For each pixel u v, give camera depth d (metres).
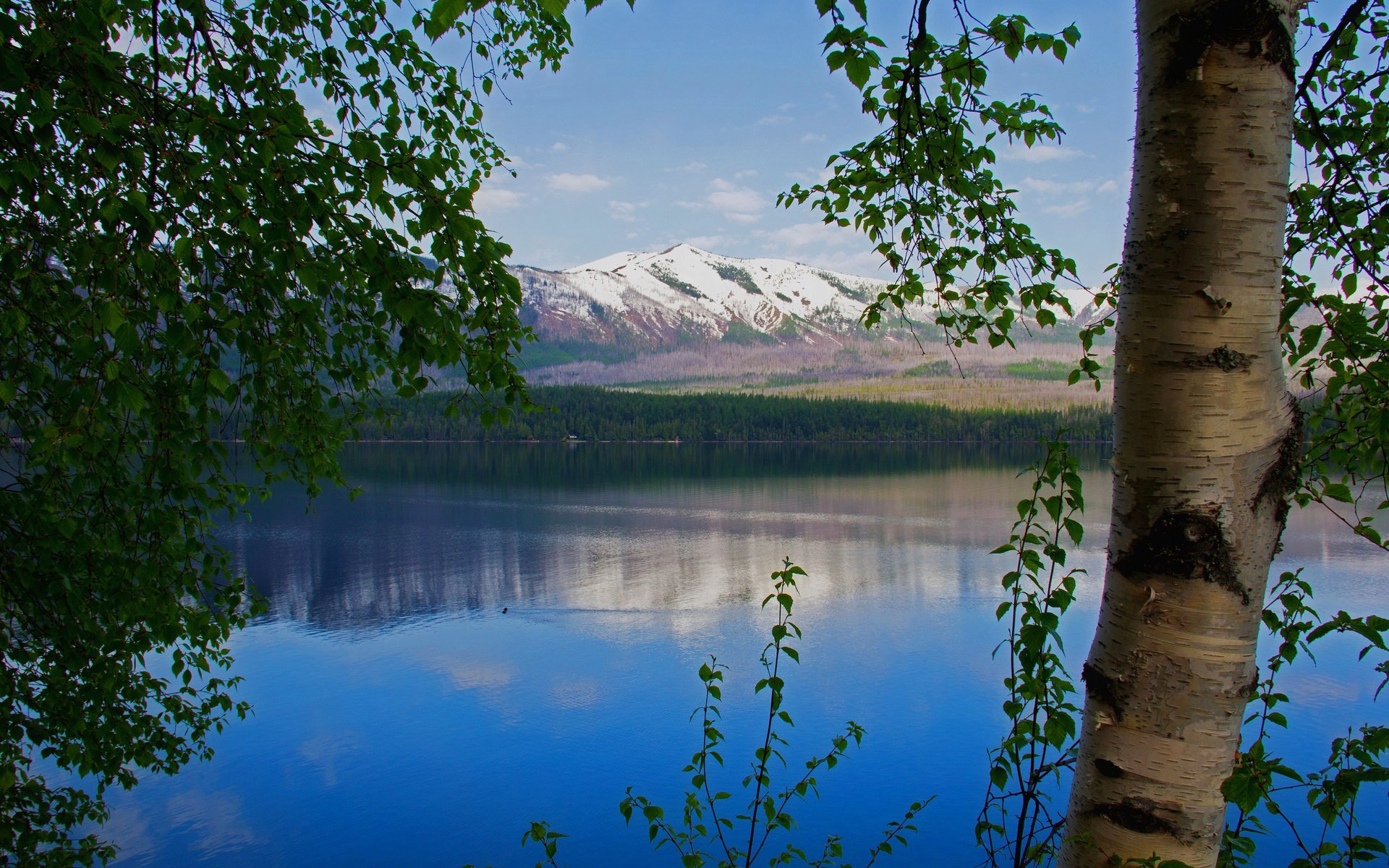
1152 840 1.67
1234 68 1.58
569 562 40.66
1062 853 1.84
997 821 12.61
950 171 3.36
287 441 4.23
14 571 3.86
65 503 3.98
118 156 2.39
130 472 4.09
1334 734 14.59
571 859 12.61
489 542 46.44
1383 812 11.41
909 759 15.97
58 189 2.87
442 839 13.29
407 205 3.05
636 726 18.42
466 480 88.44
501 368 3.51
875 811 13.70
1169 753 1.67
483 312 3.37
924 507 65.12
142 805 14.23
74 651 4.44
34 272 2.86
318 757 16.48
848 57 2.41
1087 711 1.81
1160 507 1.66
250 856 12.73
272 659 24.22
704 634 27.19
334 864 12.56
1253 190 1.59
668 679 22.12
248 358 3.29
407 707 19.70
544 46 5.91
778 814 4.70
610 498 71.75
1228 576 1.63
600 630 27.88
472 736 17.77
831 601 31.77
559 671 23.03
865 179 3.66
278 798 14.65
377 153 3.03
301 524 53.41
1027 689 2.83
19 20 2.39
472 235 3.05
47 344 3.33
